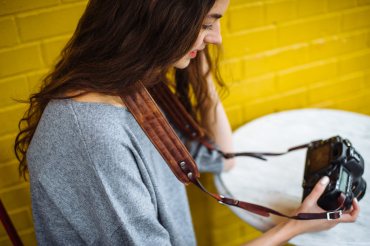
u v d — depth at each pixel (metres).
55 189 0.61
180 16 0.52
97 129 0.56
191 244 0.92
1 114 0.97
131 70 0.56
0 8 0.88
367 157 0.96
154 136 0.63
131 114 0.64
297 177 0.94
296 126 1.19
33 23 0.92
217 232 1.49
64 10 0.94
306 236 0.73
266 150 1.07
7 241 1.15
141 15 0.53
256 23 1.16
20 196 1.10
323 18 1.25
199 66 0.85
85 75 0.58
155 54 0.56
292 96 1.35
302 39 1.26
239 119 1.30
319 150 0.78
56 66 0.69
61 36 0.96
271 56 1.24
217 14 0.55
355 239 0.71
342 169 0.69
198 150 0.90
